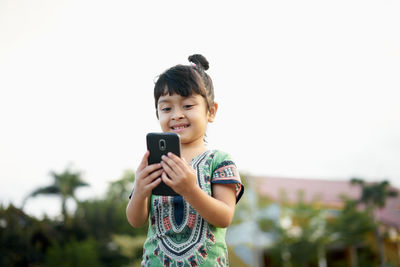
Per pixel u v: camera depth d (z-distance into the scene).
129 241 20.81
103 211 24.45
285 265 19.08
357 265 21.91
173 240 1.47
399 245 22.41
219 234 1.51
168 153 1.40
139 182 1.44
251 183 19.33
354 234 20.16
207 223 1.47
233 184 1.56
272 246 19.03
